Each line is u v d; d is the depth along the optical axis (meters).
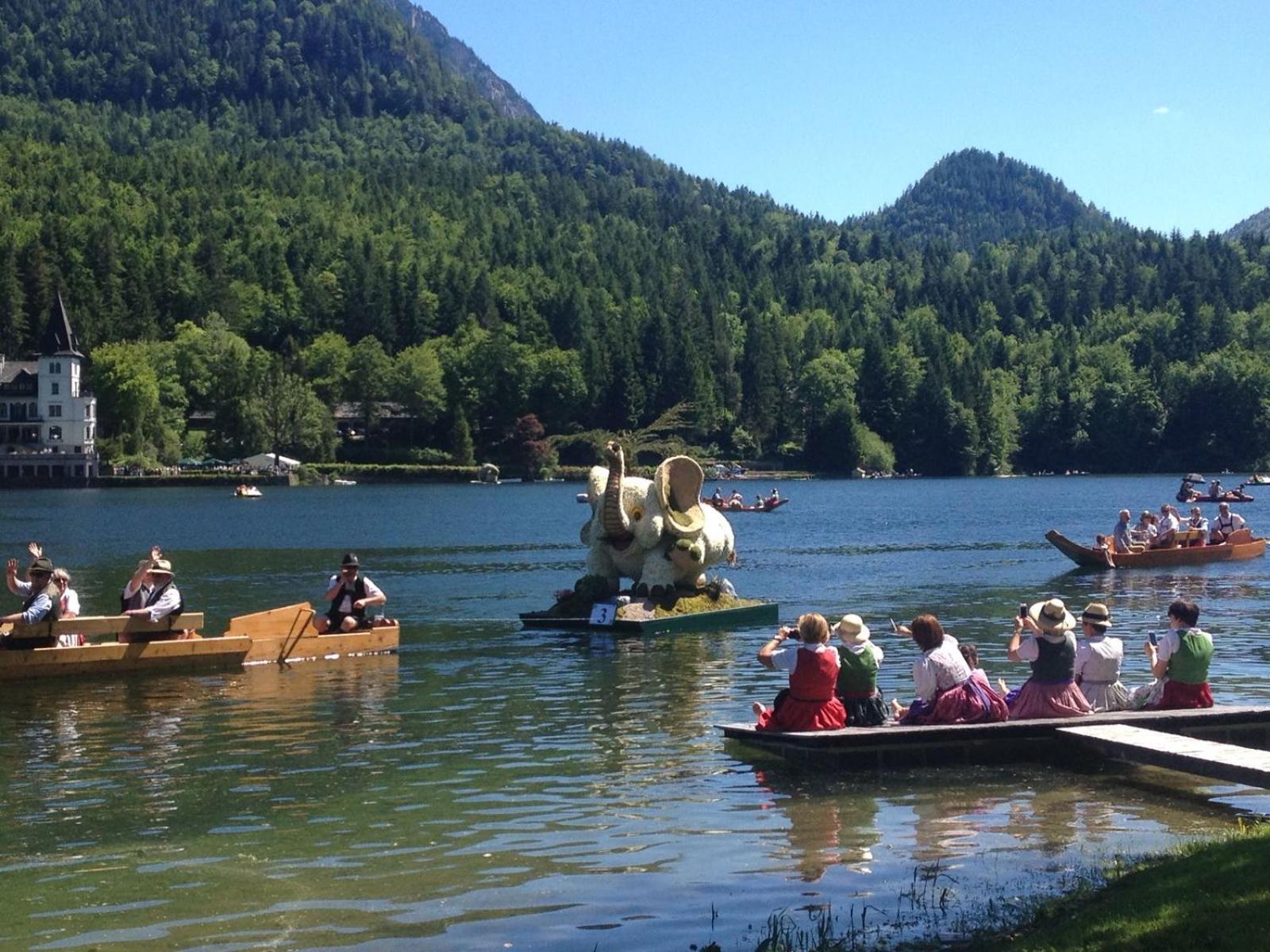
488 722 19.36
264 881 12.27
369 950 10.69
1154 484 166.75
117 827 13.98
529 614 31.55
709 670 24.09
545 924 11.24
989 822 14.16
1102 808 14.71
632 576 32.44
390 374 189.50
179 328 197.38
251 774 16.23
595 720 19.47
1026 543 62.97
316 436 177.38
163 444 173.62
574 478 182.62
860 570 47.34
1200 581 41.97
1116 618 32.12
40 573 23.52
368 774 16.22
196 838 13.57
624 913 11.50
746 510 99.00
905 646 27.36
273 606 36.22
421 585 42.75
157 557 24.75
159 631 24.53
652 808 14.67
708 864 12.76
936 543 63.91
